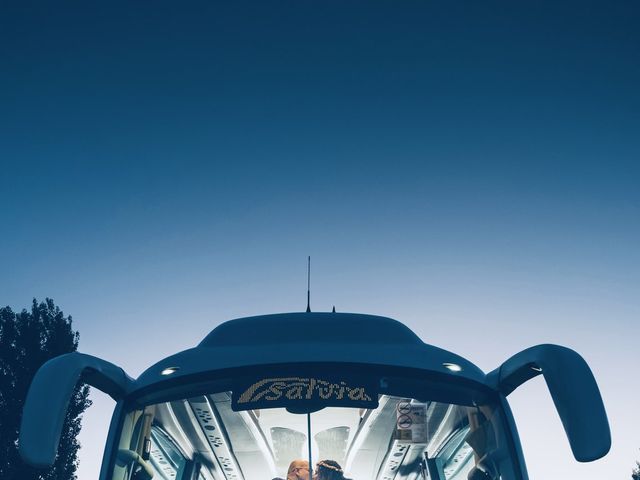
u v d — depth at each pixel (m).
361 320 3.22
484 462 2.86
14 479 25.11
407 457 2.96
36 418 2.32
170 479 2.99
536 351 2.64
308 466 2.97
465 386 2.92
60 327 30.38
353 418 2.88
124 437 2.85
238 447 2.95
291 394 2.81
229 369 2.87
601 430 2.32
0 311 29.86
